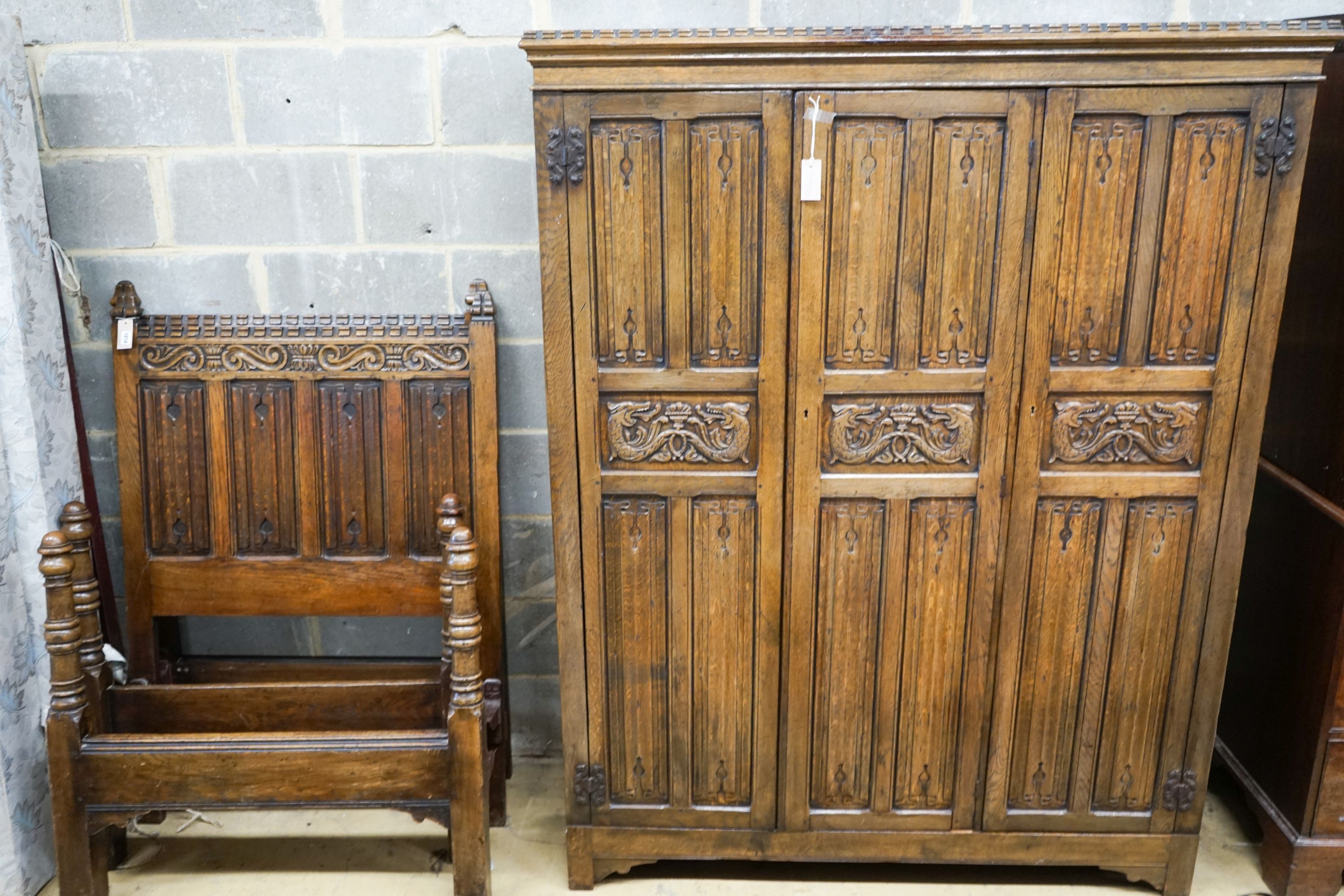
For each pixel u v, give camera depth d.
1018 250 1.67
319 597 2.19
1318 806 1.89
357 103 2.11
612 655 1.89
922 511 1.80
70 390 2.10
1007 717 1.90
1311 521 1.92
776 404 1.75
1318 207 1.92
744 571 1.84
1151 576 1.82
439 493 2.17
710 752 1.94
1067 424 1.75
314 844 2.15
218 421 2.13
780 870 2.06
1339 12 1.99
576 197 1.67
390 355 2.13
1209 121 1.61
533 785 2.38
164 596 2.19
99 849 1.89
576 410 1.77
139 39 2.07
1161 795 1.92
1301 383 1.98
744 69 1.61
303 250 2.20
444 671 2.02
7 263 1.88
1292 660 1.98
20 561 1.99
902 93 1.61
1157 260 1.67
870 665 1.88
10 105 1.88
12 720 1.95
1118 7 2.03
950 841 1.97
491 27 2.07
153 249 2.20
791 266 1.69
